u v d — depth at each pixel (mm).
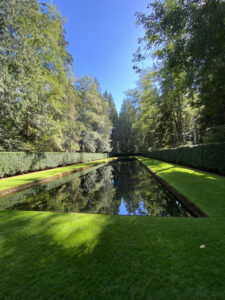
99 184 6957
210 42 3434
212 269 1308
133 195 4855
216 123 10953
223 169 5527
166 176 6348
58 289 1194
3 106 7074
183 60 4102
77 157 17516
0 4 5910
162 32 3947
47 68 9930
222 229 1997
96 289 1173
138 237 1887
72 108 15055
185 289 1131
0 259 1588
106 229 2148
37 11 7688
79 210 3744
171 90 6555
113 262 1455
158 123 16875
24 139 11289
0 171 7469
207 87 5262
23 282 1283
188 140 15148
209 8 3283
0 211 3131
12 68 6891
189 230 2010
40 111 9766
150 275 1278
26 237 2016
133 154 38906
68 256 1582
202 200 3191
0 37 6238
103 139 27031
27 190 6078
